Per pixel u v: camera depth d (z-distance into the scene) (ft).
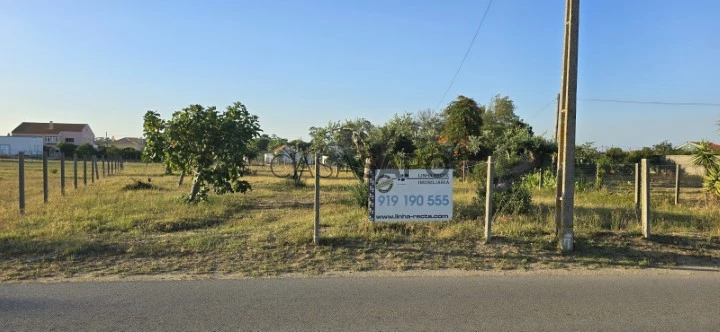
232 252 27.58
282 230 32.55
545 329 16.74
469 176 61.41
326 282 22.63
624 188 70.18
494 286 22.18
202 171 47.01
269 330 16.47
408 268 25.53
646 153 140.36
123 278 23.15
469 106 118.93
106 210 40.75
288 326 16.87
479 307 19.04
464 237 30.66
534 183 69.72
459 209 39.34
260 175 102.58
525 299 20.17
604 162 80.59
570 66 28.94
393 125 52.80
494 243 29.68
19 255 26.48
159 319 17.46
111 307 18.72
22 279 22.86
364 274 24.27
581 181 70.03
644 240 30.48
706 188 53.62
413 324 17.12
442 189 31.89
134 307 18.74
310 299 19.93
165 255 27.07
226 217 40.24
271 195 58.65
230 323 17.10
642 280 23.53
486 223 29.89
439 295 20.63
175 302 19.40
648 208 30.73
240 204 48.39
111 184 73.15
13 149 261.44
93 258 26.35
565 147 28.78
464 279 23.44
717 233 32.19
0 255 26.32
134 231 32.53
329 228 32.65
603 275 24.48
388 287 21.84
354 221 35.32
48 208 41.65
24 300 19.52
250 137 50.88
